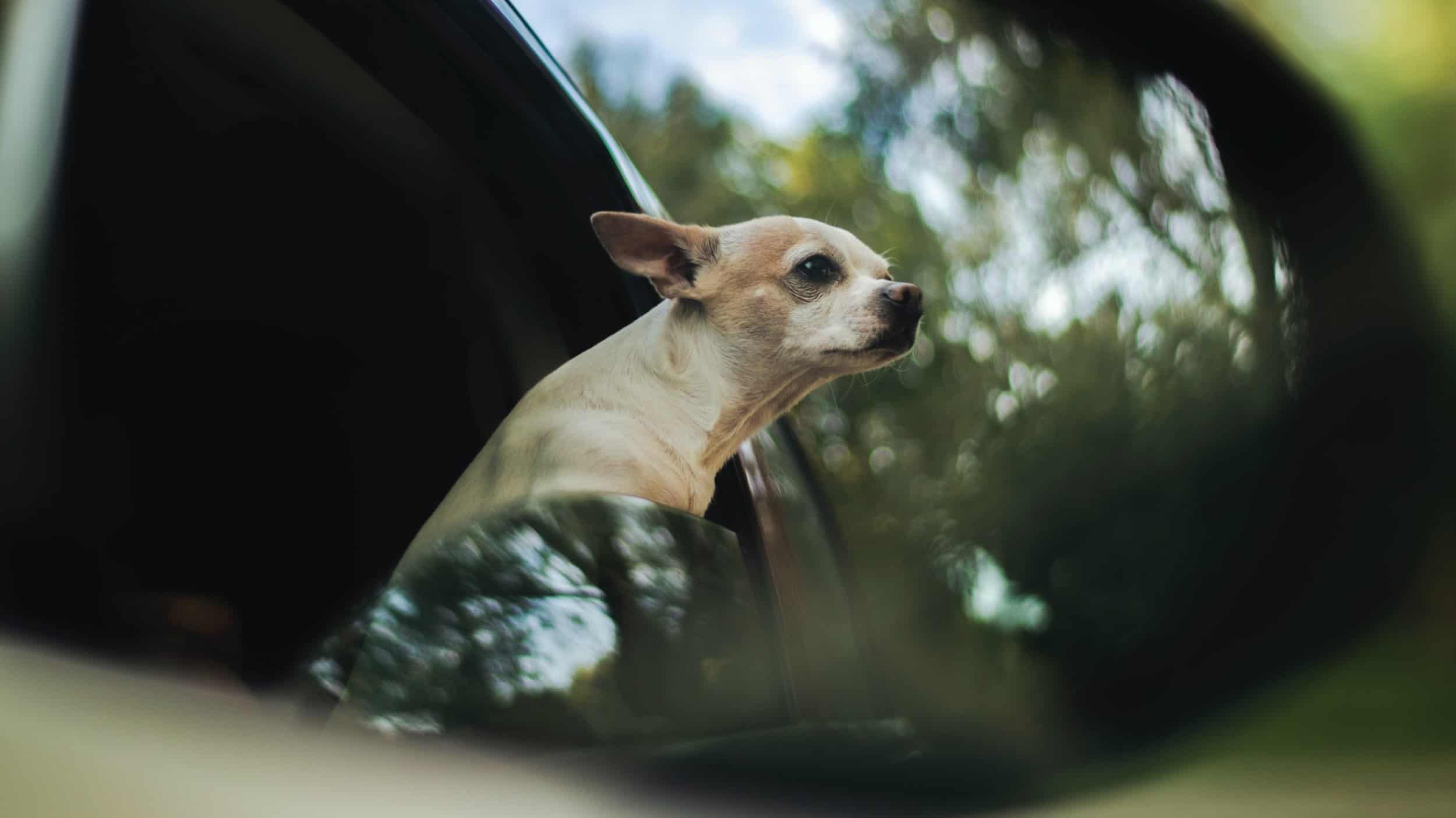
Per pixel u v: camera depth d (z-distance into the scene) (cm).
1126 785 204
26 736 78
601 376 189
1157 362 780
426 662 129
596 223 203
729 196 1017
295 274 177
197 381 164
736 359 204
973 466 838
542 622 138
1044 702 664
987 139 949
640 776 127
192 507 156
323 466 174
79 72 148
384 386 182
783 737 147
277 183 175
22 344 133
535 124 204
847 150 1020
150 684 97
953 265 926
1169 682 625
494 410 188
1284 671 567
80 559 128
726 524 185
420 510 178
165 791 81
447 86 193
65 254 143
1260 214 723
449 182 193
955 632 749
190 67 165
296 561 164
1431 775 242
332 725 121
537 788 118
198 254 165
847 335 215
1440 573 581
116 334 150
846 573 212
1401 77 674
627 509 160
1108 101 827
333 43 181
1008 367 864
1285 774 237
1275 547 654
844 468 853
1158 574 710
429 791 106
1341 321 668
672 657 145
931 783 161
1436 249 653
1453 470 607
